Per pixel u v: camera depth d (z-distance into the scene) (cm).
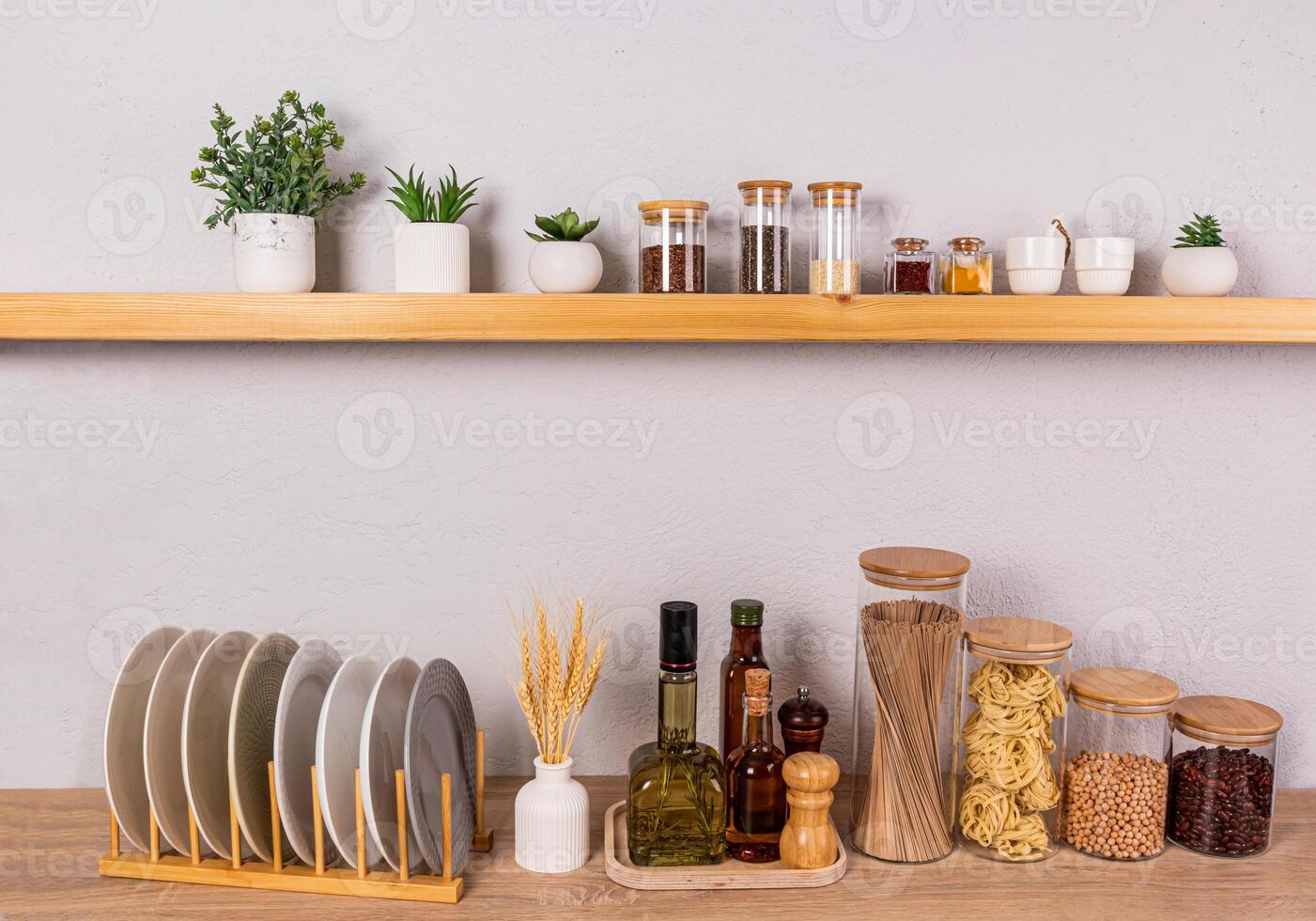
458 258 121
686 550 136
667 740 111
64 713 137
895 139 133
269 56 130
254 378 133
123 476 134
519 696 116
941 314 118
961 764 118
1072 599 138
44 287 132
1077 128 133
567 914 104
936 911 105
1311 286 135
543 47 131
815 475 136
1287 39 132
